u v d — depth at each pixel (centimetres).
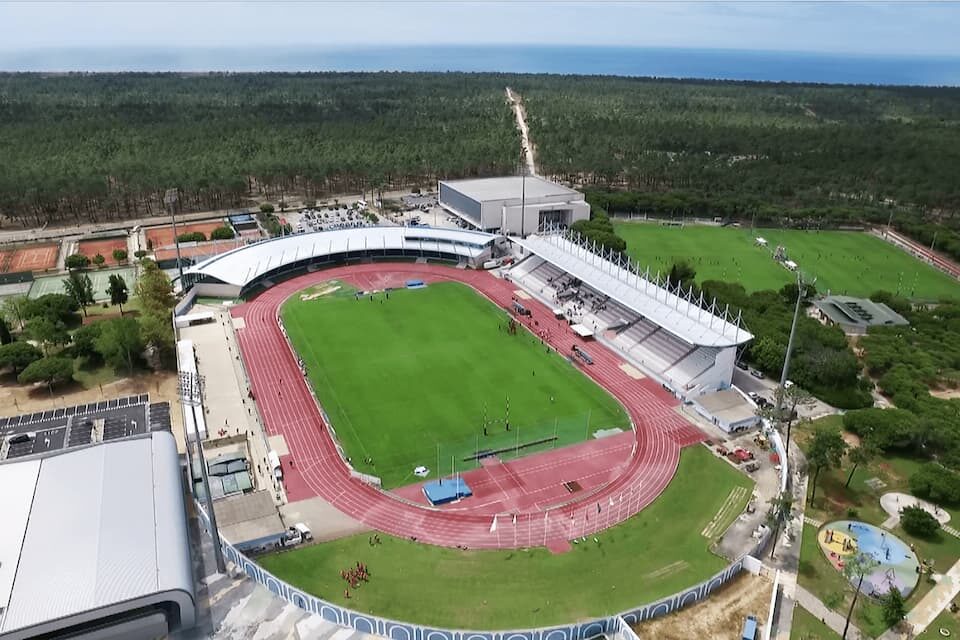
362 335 18712
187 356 16550
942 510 12031
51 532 9575
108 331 16250
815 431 13425
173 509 10188
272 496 11969
